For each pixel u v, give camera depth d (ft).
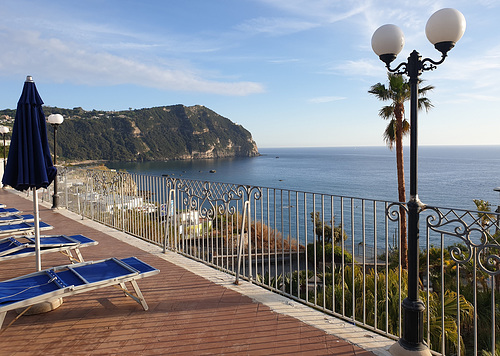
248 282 14.78
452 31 8.48
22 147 11.51
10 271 16.22
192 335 10.46
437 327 17.47
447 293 20.13
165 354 9.46
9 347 9.85
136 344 9.98
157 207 20.89
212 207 16.78
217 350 9.64
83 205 29.43
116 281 11.16
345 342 10.04
